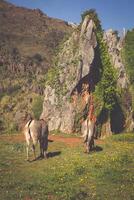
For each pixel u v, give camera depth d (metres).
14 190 18.14
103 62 39.28
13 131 45.28
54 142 31.22
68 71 39.00
